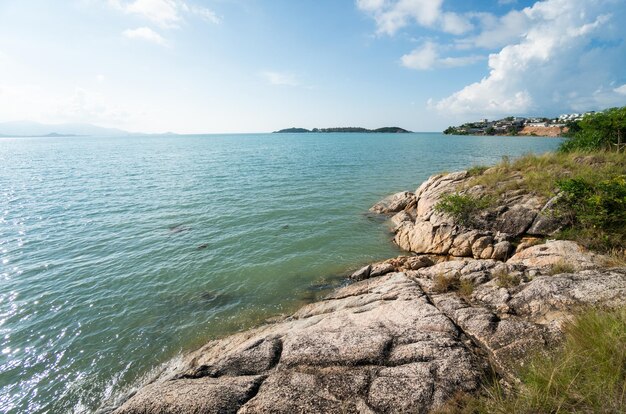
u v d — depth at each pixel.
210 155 74.88
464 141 123.75
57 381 8.36
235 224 20.80
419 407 4.68
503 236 13.17
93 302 11.95
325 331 7.18
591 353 4.50
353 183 35.03
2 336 10.03
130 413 5.32
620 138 18.17
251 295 12.34
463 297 8.24
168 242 17.78
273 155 72.19
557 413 3.78
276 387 5.37
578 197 12.03
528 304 7.02
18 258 15.76
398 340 6.33
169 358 9.16
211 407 5.08
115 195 29.48
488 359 5.63
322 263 14.93
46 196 29.17
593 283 7.04
